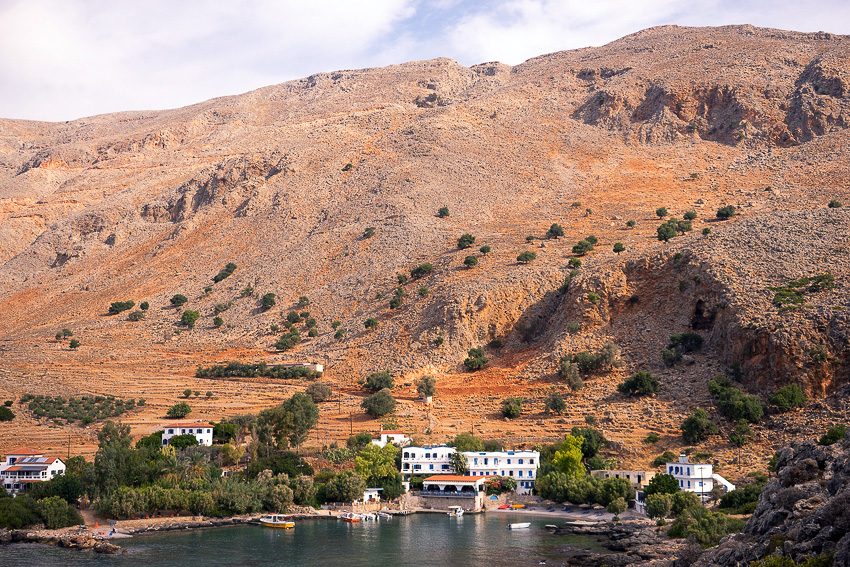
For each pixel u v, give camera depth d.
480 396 175.50
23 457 143.25
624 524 118.00
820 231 193.62
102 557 103.12
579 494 133.62
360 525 125.00
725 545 79.25
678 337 171.12
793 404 142.25
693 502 117.12
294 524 125.06
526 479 146.75
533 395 171.62
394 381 185.75
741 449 137.62
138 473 135.75
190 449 145.12
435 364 190.25
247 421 160.00
